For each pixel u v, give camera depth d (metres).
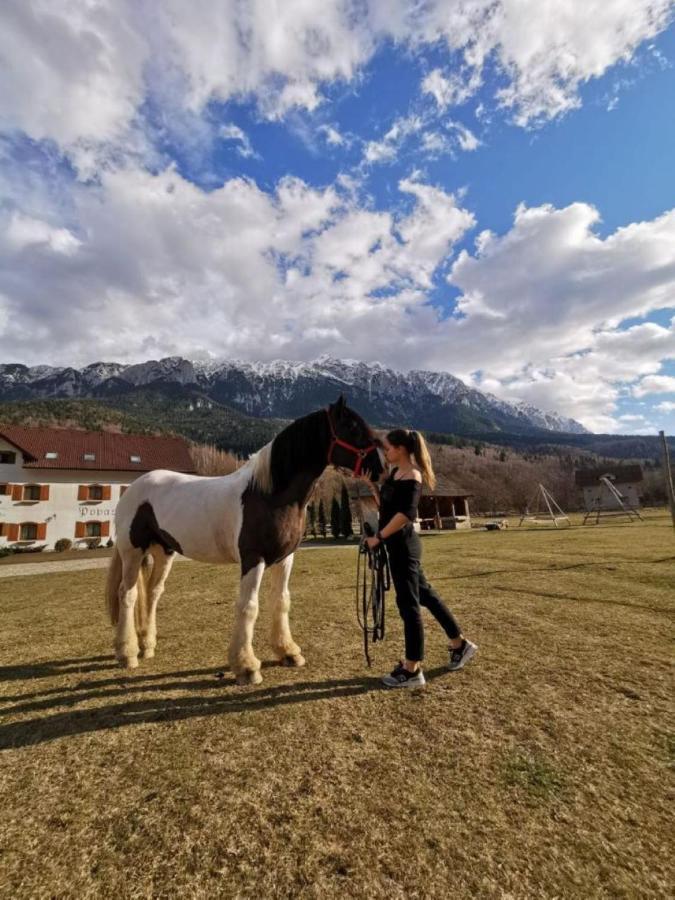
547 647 3.50
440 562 8.94
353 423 3.08
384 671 3.12
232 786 1.86
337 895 1.32
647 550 9.49
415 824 1.61
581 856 1.44
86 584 9.15
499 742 2.15
